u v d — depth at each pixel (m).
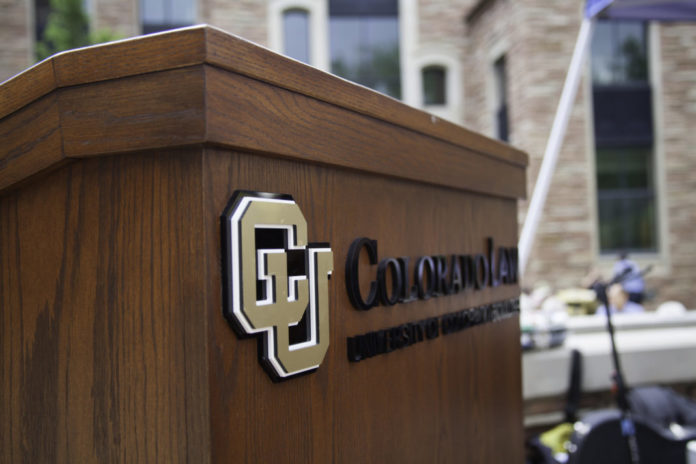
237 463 0.66
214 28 0.60
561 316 2.56
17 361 0.75
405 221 1.00
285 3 11.23
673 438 2.37
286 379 0.72
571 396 2.46
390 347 0.94
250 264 0.66
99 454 0.68
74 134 0.66
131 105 0.63
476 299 1.24
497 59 10.63
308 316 0.76
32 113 0.69
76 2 7.65
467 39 11.82
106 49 0.64
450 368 1.13
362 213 0.89
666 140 10.43
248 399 0.68
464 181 1.17
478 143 1.23
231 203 0.65
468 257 1.21
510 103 9.99
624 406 2.23
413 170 0.99
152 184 0.65
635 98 10.49
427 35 11.77
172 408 0.64
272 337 0.69
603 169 10.65
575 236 9.59
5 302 0.75
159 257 0.65
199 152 0.63
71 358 0.70
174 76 0.61
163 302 0.65
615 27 10.47
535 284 9.45
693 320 3.03
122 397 0.67
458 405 1.15
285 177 0.74
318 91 0.75
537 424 2.48
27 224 0.73
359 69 11.83
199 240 0.63
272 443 0.71
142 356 0.66
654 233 10.69
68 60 0.65
